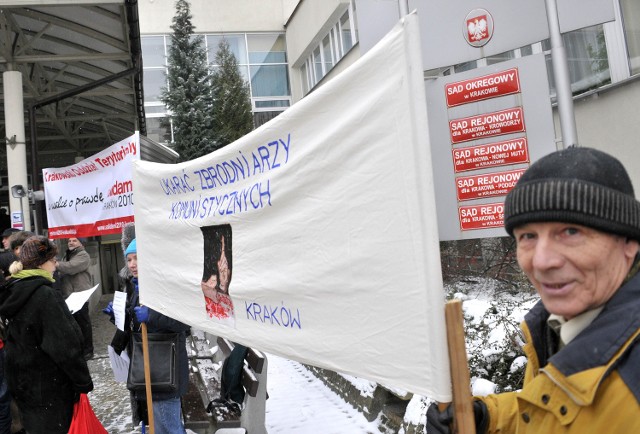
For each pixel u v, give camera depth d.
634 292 1.17
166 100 25.11
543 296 1.25
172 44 25.44
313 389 6.21
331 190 1.82
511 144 4.35
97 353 8.96
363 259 1.67
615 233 1.16
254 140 2.26
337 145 1.77
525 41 4.44
